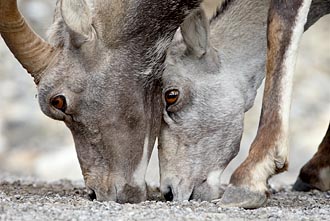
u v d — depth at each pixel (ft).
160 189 53.62
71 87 50.83
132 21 51.19
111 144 51.39
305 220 44.42
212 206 47.85
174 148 53.26
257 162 47.96
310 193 57.21
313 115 103.60
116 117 51.24
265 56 55.01
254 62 54.75
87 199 51.80
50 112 51.16
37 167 91.71
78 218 43.34
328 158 58.08
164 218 43.78
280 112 48.32
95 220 42.96
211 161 53.26
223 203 47.91
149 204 48.55
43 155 96.17
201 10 52.85
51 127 101.91
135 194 51.75
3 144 99.35
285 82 48.73
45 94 50.88
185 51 53.52
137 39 51.39
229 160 53.57
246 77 54.49
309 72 113.39
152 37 51.70
